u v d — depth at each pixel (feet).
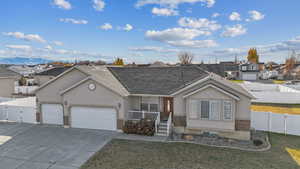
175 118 54.19
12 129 56.95
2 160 37.86
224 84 50.11
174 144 46.03
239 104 48.93
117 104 54.60
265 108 78.89
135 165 35.88
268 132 55.42
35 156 39.63
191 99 51.39
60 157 39.19
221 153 41.16
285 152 41.96
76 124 58.44
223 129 49.32
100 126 56.70
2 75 93.61
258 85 113.39
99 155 40.04
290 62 253.85
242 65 229.45
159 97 59.26
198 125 51.34
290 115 53.42
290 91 95.71
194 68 66.23
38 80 139.85
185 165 35.96
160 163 36.70
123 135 52.21
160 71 67.92
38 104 62.54
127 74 69.31
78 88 57.06
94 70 63.72
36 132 54.44
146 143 46.57
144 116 56.85
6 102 73.05
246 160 37.99
